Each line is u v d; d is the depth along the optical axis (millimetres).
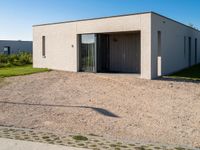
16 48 46312
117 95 11883
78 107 9531
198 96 11828
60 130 6898
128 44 20891
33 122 7594
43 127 7141
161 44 18062
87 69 20406
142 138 6457
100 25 18984
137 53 20469
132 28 17219
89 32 19672
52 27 22203
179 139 6488
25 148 5277
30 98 10945
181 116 8664
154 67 16969
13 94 11688
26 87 13461
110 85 14328
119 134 6715
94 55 19891
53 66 22391
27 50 47656
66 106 9648
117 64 21516
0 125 7199
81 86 13938
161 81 15781
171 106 10008
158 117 8492
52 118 8055
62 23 21391
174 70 20953
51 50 22453
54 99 10828
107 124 7582
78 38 20562
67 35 21109
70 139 5941
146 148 5484
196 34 28812
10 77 16781
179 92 12680
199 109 9602
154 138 6496
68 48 21109
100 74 18812
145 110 9359
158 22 17391
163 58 18469
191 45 26609
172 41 20281
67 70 21266
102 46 20781
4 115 8320
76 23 20406
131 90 13055
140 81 15641
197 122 8023
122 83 14938
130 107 9742
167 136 6695
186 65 24922
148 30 16391
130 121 7957
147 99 11141
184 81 15922
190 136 6750
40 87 13508
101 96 11586
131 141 6023
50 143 5613
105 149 5309
